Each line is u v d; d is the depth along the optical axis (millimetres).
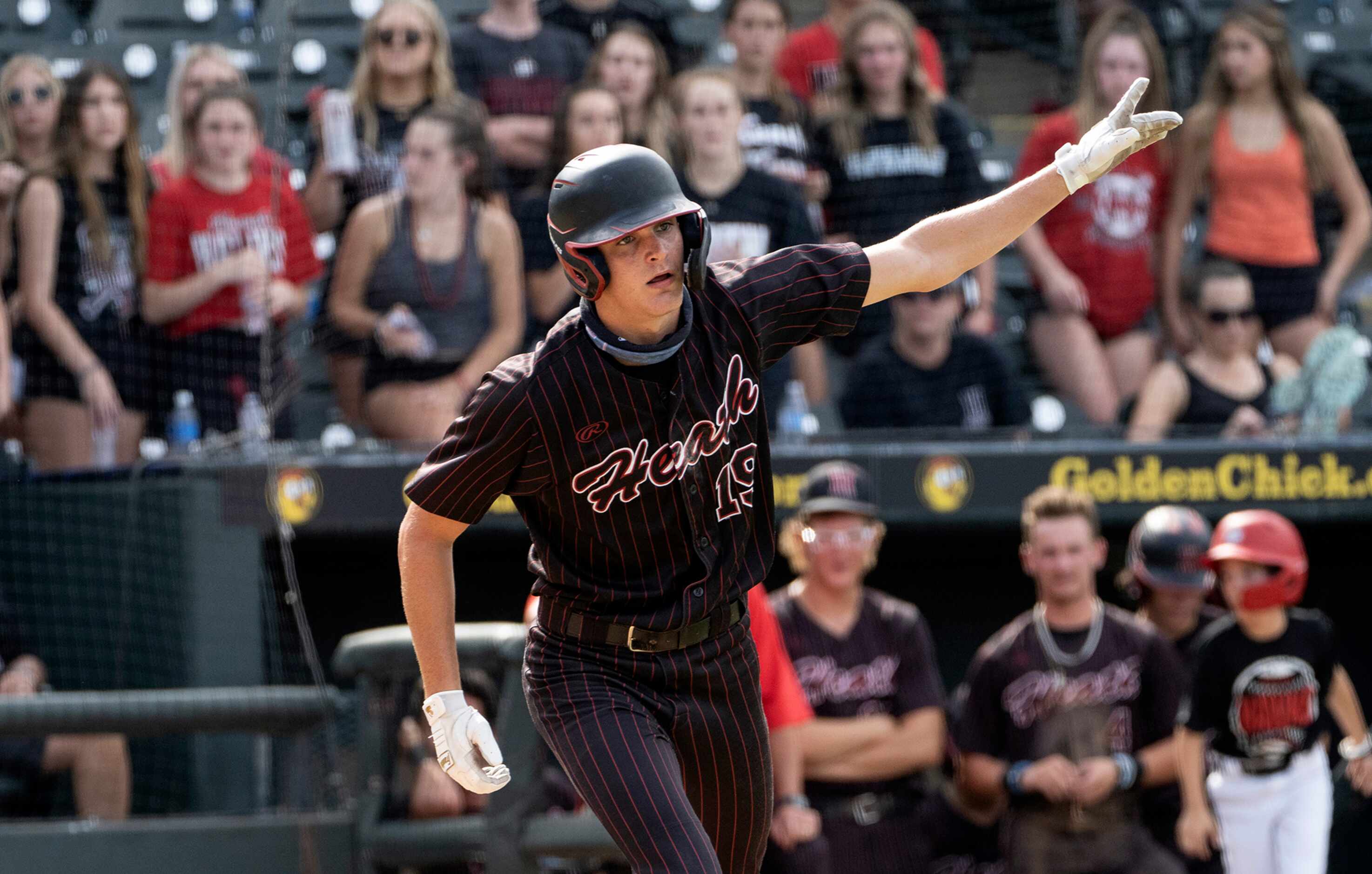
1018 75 29672
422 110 21469
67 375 20875
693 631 8734
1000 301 26438
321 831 15352
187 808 19422
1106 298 23516
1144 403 23016
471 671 14984
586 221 7684
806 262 8609
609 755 8375
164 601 19781
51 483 20094
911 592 23391
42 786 18906
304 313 22562
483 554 22453
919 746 17625
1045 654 18094
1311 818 18312
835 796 17375
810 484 17891
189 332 21234
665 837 8102
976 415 22906
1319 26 31578
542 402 8055
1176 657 18297
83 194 21031
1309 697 18203
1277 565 17688
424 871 14984
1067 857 17578
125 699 15211
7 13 28906
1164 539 19172
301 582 21562
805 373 23297
